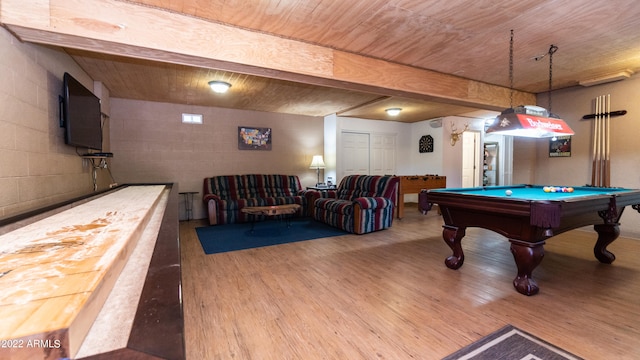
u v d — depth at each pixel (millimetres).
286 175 5918
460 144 6812
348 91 4348
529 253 2186
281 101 5000
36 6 1762
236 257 3104
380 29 2494
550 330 1723
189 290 2291
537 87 4379
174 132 5102
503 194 2787
